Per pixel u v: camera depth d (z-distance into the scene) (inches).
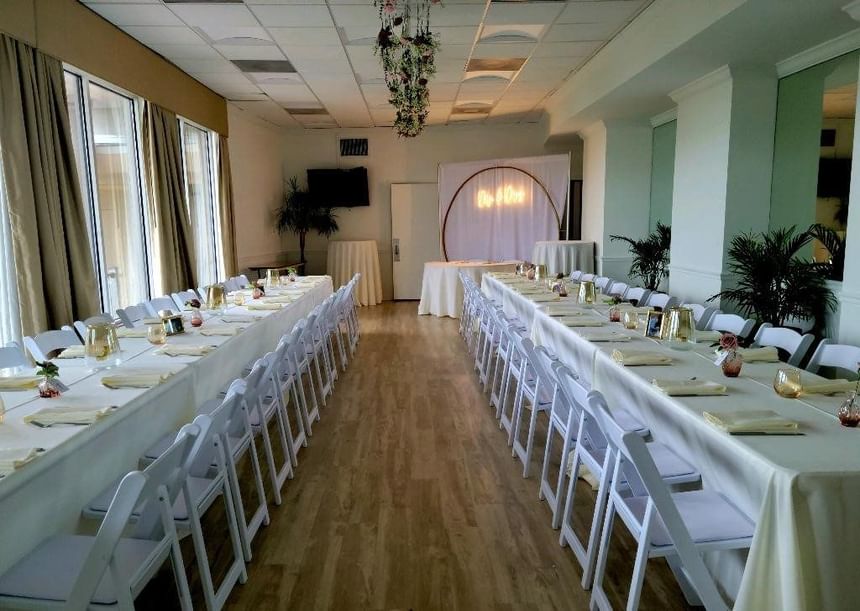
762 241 211.0
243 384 93.1
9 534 63.6
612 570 96.0
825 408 81.9
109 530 57.6
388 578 94.7
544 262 337.7
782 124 207.2
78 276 178.4
